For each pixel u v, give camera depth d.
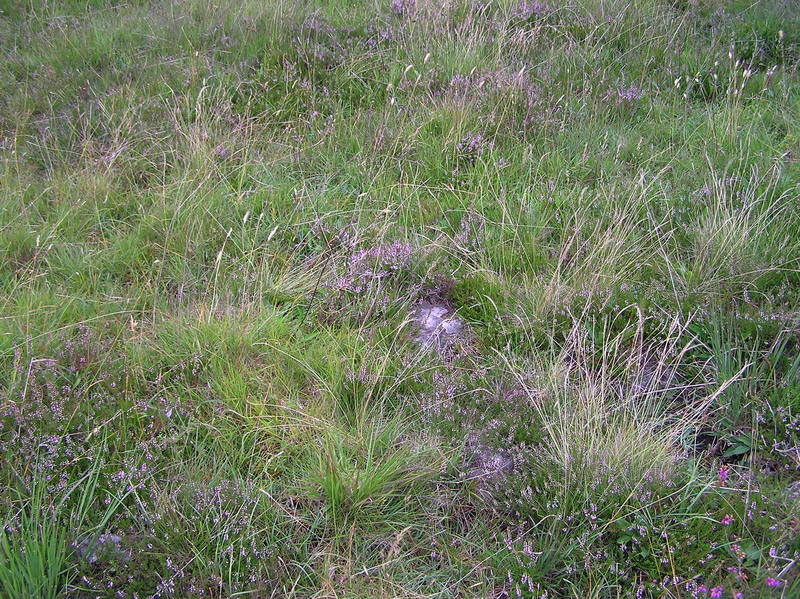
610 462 2.86
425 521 2.87
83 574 2.55
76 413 3.03
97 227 4.36
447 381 3.32
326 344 3.54
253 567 2.63
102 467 2.85
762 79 5.64
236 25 6.29
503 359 3.43
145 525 2.77
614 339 3.48
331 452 2.91
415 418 3.21
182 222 4.27
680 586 2.55
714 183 4.22
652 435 3.05
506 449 3.07
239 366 3.38
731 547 2.63
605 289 3.64
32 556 2.46
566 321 3.57
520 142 4.97
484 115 5.10
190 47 5.89
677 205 4.35
